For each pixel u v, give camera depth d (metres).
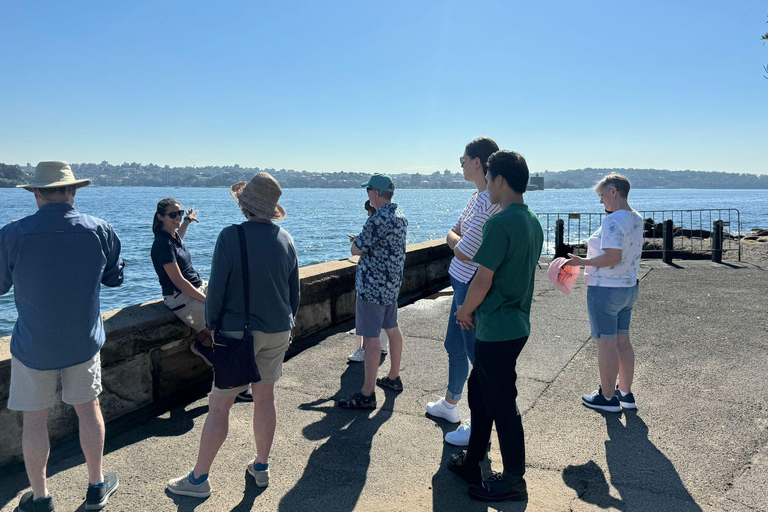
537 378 4.44
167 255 3.94
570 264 3.60
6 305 18.75
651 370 4.54
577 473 2.95
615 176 3.71
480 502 2.69
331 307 6.16
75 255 2.54
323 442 3.36
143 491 2.79
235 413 3.79
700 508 2.58
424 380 4.45
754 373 4.39
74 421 3.48
